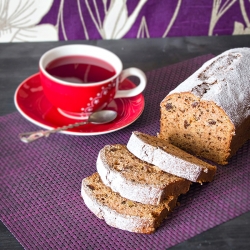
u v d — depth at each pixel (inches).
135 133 29.4
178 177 28.0
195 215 27.6
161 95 34.4
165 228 27.0
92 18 40.6
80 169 29.7
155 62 37.3
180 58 37.8
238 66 31.4
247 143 31.6
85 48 33.2
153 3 40.1
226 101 29.6
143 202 27.1
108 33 41.4
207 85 30.3
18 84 34.7
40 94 33.0
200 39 39.7
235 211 27.8
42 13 40.1
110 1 39.8
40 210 27.6
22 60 36.9
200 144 30.7
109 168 27.7
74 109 31.7
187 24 41.2
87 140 31.3
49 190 28.6
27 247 26.0
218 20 41.2
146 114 33.1
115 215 26.6
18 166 29.7
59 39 41.5
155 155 28.2
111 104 32.8
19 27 40.7
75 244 26.2
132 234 26.7
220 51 38.5
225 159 30.2
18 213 27.4
